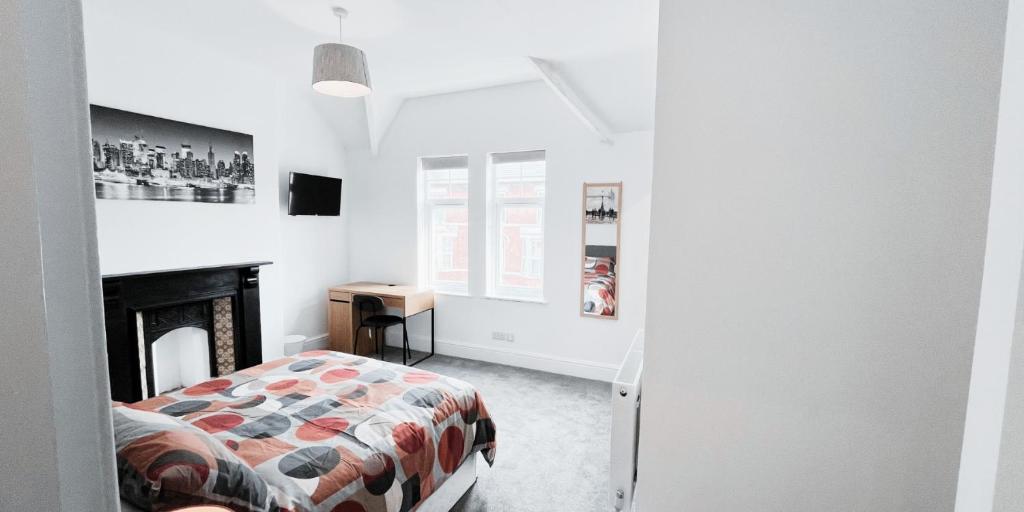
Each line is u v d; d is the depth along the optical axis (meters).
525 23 2.53
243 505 1.23
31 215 0.32
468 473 2.26
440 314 4.57
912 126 0.70
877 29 0.71
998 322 0.48
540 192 4.10
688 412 0.87
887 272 0.73
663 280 0.87
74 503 0.36
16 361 0.31
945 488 0.73
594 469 2.47
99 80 2.57
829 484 0.80
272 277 3.65
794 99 0.76
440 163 4.47
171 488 1.14
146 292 2.79
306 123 4.34
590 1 2.26
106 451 0.38
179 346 3.25
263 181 3.55
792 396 0.80
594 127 3.53
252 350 3.43
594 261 3.82
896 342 0.74
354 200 4.88
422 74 3.56
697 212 0.83
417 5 2.32
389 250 4.79
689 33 0.81
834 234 0.75
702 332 0.85
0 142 0.30
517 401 3.39
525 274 4.25
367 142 4.68
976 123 0.68
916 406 0.74
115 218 2.67
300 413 1.85
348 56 2.34
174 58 2.92
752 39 0.77
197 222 3.10
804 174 0.76
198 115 3.08
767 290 0.80
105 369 0.38
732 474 0.85
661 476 0.90
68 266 0.35
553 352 4.05
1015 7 0.49
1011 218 0.46
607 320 3.82
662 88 0.83
